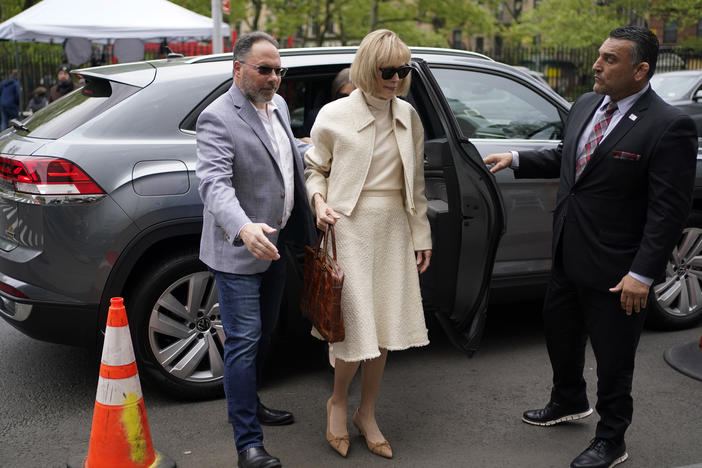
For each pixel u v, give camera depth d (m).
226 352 2.81
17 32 10.87
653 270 2.61
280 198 2.85
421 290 3.52
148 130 3.34
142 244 3.25
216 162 2.67
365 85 2.74
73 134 3.26
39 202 3.15
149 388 3.67
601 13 23.92
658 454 2.98
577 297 3.03
